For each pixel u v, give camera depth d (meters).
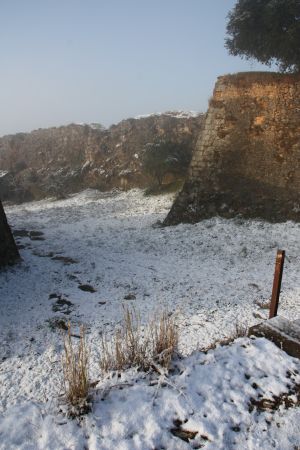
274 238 12.75
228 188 15.82
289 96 14.95
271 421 3.24
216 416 3.23
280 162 14.95
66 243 14.28
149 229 16.23
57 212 22.91
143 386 3.54
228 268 10.58
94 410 3.21
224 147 16.17
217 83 16.66
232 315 7.41
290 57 15.24
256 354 4.09
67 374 3.45
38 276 9.55
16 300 7.99
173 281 9.48
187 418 3.19
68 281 9.31
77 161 32.34
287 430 3.14
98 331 6.62
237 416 3.26
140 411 3.22
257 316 7.34
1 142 39.16
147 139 27.45
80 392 3.27
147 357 3.99
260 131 15.49
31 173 33.28
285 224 13.70
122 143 28.88
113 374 3.78
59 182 30.44
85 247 13.52
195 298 8.32
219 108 16.44
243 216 15.01
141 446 2.89
